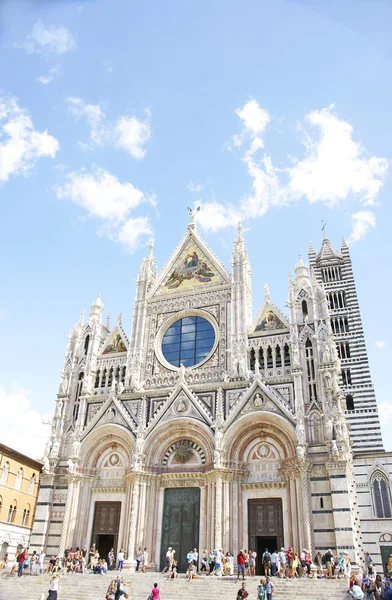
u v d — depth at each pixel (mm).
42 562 46094
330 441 44906
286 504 45656
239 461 48625
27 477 65438
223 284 59500
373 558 54062
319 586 34594
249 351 54094
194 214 67312
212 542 45188
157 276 64438
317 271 83688
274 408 48594
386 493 56938
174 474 50188
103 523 51312
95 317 64000
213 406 51625
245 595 28844
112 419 54375
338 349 73875
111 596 30984
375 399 67500
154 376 57062
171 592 35812
